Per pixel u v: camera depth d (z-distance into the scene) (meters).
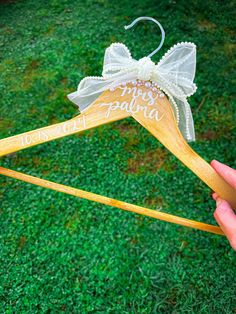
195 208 0.79
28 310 0.68
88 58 1.01
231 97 0.94
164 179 0.83
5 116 0.91
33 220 0.77
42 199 0.80
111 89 0.38
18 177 0.42
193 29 1.08
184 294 0.70
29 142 0.39
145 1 1.15
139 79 0.37
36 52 1.03
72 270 0.72
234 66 1.00
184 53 0.36
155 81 0.37
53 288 0.70
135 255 0.74
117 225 0.77
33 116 0.91
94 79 0.38
